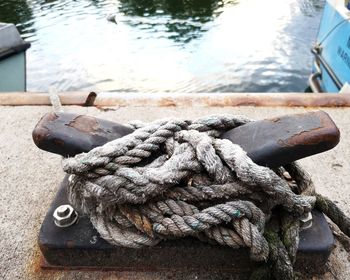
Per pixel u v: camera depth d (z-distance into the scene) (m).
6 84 3.82
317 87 4.76
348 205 1.44
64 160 1.11
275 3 8.76
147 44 7.20
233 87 5.81
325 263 1.18
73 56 6.73
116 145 1.11
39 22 8.16
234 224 1.06
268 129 1.14
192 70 6.27
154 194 1.07
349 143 1.75
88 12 8.75
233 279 1.16
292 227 1.13
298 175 1.26
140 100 2.06
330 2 4.33
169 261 1.17
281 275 1.06
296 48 6.75
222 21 8.09
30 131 1.85
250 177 1.04
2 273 1.22
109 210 1.13
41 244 1.15
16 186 1.54
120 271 1.19
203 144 1.11
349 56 3.80
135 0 9.38
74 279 1.18
